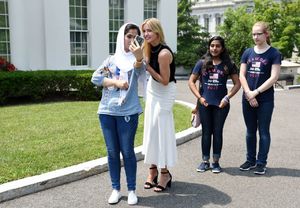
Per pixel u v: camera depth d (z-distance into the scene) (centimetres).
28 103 1140
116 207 434
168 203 445
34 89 1162
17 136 695
